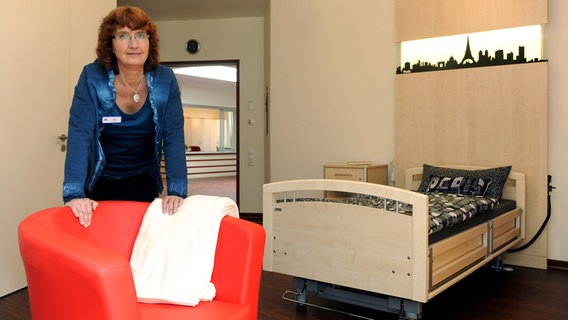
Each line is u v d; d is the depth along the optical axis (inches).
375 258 91.4
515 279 133.1
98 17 144.5
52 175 127.0
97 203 61.4
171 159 71.1
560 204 145.7
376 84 178.5
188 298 54.3
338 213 96.5
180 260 58.1
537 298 116.1
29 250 43.9
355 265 94.1
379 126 178.4
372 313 106.1
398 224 88.4
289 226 104.0
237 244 56.1
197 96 550.6
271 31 200.5
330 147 189.2
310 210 100.7
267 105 222.7
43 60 123.3
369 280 92.3
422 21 165.6
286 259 104.4
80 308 39.5
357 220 93.9
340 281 96.3
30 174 119.6
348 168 166.2
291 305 112.4
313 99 192.2
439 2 162.1
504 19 149.9
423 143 166.9
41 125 123.0
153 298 55.4
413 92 168.4
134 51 63.5
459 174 148.2
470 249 111.5
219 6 226.5
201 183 449.1
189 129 596.4
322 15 189.5
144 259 59.9
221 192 361.7
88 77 64.2
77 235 57.7
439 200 124.3
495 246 124.1
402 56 172.4
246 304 54.7
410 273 86.9
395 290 88.9
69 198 60.7
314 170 193.0
